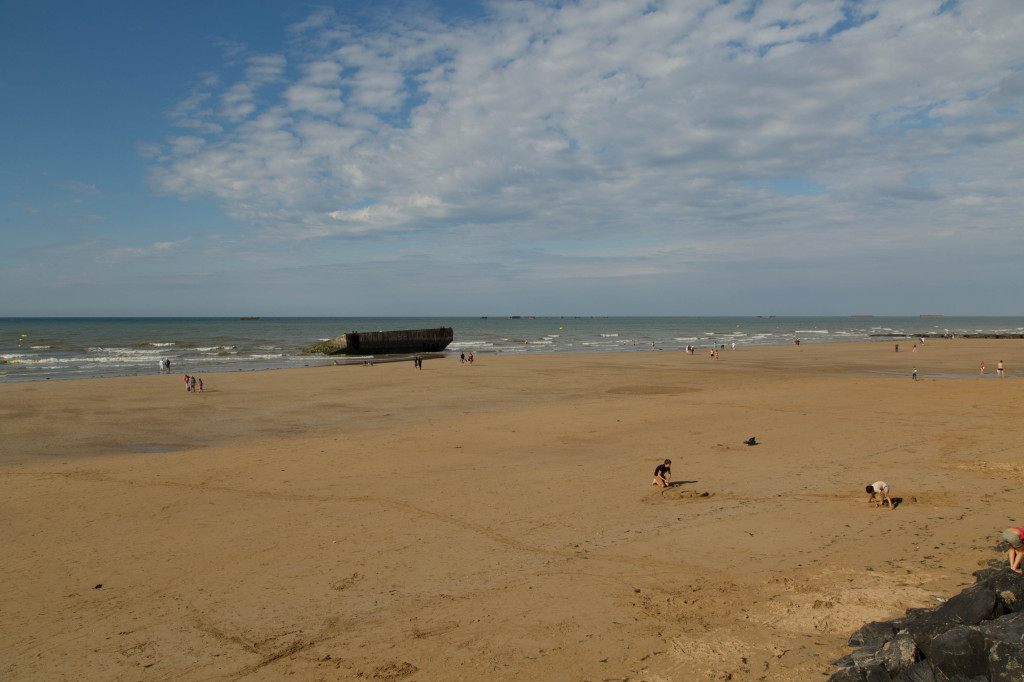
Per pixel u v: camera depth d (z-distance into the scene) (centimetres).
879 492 1200
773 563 936
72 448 1936
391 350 6850
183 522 1202
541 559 988
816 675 618
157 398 3031
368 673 674
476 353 6831
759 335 12306
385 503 1312
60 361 5469
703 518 1168
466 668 676
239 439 2061
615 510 1238
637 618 777
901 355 5956
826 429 2028
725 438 1934
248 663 702
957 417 2195
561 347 8138
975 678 526
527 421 2319
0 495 1399
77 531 1155
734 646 694
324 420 2419
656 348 7831
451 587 893
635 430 2097
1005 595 609
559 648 711
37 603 864
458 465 1648
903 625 668
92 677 681
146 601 867
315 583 916
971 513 1135
